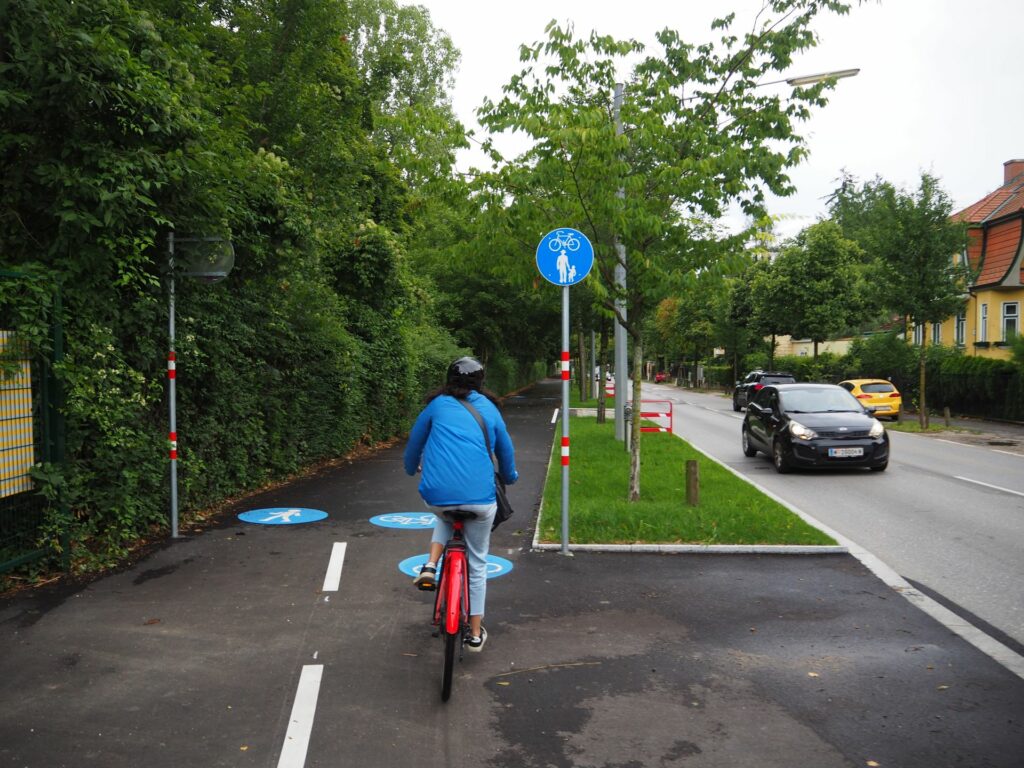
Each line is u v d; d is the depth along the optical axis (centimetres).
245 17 1711
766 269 4206
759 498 1031
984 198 3703
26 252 689
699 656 497
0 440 600
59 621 551
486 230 946
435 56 3997
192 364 862
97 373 685
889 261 2459
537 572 697
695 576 686
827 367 4000
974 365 2859
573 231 777
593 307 986
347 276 1812
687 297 955
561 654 499
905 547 827
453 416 457
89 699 425
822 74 1133
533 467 1416
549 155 895
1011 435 2250
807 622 564
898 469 1495
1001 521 973
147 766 356
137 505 777
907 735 390
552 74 957
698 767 359
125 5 746
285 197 1119
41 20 647
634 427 997
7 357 605
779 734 391
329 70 1931
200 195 793
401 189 2497
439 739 384
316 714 410
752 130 945
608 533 811
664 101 927
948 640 528
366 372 1648
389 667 473
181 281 845
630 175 877
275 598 608
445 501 444
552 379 9931
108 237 695
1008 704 426
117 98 695
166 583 646
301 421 1277
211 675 459
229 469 1020
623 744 381
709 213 966
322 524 888
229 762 360
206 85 924
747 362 5275
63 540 664
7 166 688
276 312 1130
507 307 3509
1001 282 3219
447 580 433
